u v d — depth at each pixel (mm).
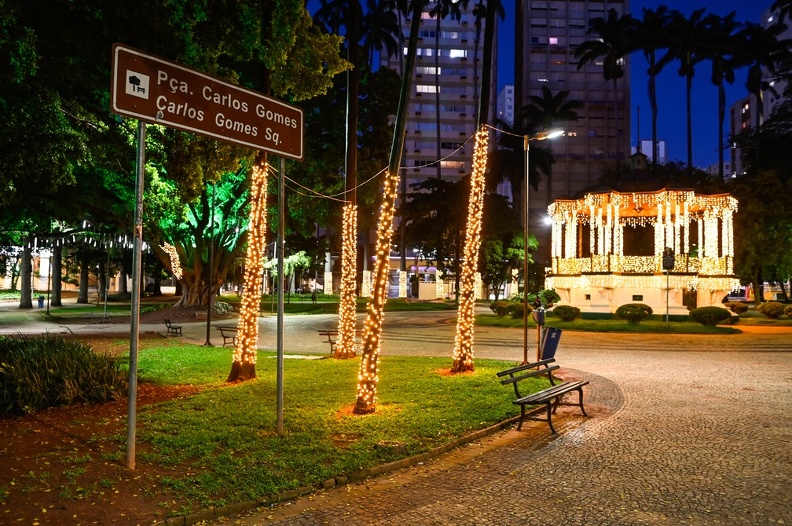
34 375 9125
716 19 62125
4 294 71812
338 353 16469
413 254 89875
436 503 5727
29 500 5359
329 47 12312
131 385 6234
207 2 11117
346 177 16797
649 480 6328
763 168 48875
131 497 5543
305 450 7102
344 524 5219
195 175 12102
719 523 5125
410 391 11109
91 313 41469
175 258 37906
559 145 101062
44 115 10039
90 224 32438
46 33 10414
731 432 8461
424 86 98562
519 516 5367
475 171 13617
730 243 31781
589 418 9508
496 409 9609
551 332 13047
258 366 14719
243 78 25734
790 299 55844
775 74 62188
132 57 5906
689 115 62312
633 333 25297
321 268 73500
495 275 55750
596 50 66562
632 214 37312
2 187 10508
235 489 5820
